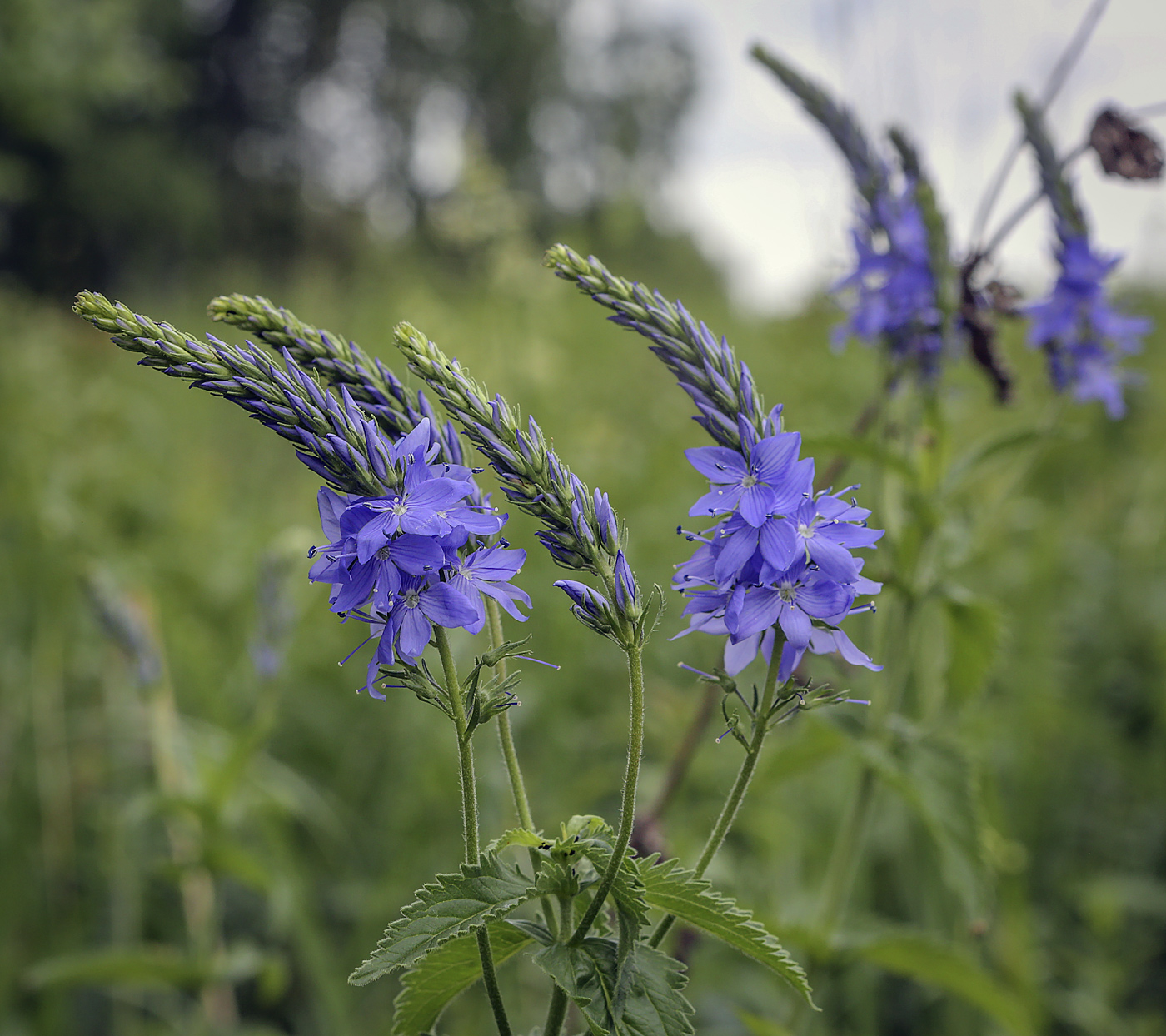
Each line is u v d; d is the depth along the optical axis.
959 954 3.15
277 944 4.83
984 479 6.46
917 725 3.68
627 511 7.14
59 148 31.70
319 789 5.46
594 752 5.25
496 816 4.50
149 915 5.03
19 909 4.54
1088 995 4.27
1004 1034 4.06
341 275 20.73
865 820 3.37
